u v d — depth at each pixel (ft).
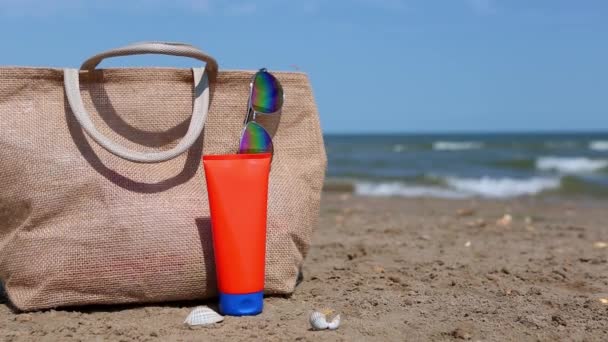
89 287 3.45
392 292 3.89
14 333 3.24
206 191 3.61
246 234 3.40
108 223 3.44
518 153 32.91
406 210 9.03
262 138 3.69
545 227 6.76
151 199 3.51
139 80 3.66
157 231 3.47
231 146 3.73
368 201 10.96
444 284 4.08
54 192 3.44
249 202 3.39
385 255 4.93
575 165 22.61
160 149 3.64
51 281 3.43
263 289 3.55
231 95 3.76
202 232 3.52
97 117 3.59
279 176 3.76
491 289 3.97
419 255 4.93
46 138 3.49
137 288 3.49
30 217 3.43
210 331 3.26
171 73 3.69
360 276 4.24
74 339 3.20
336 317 3.33
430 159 29.07
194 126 3.53
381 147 42.73
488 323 3.41
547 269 4.47
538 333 3.30
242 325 3.32
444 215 8.21
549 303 3.70
